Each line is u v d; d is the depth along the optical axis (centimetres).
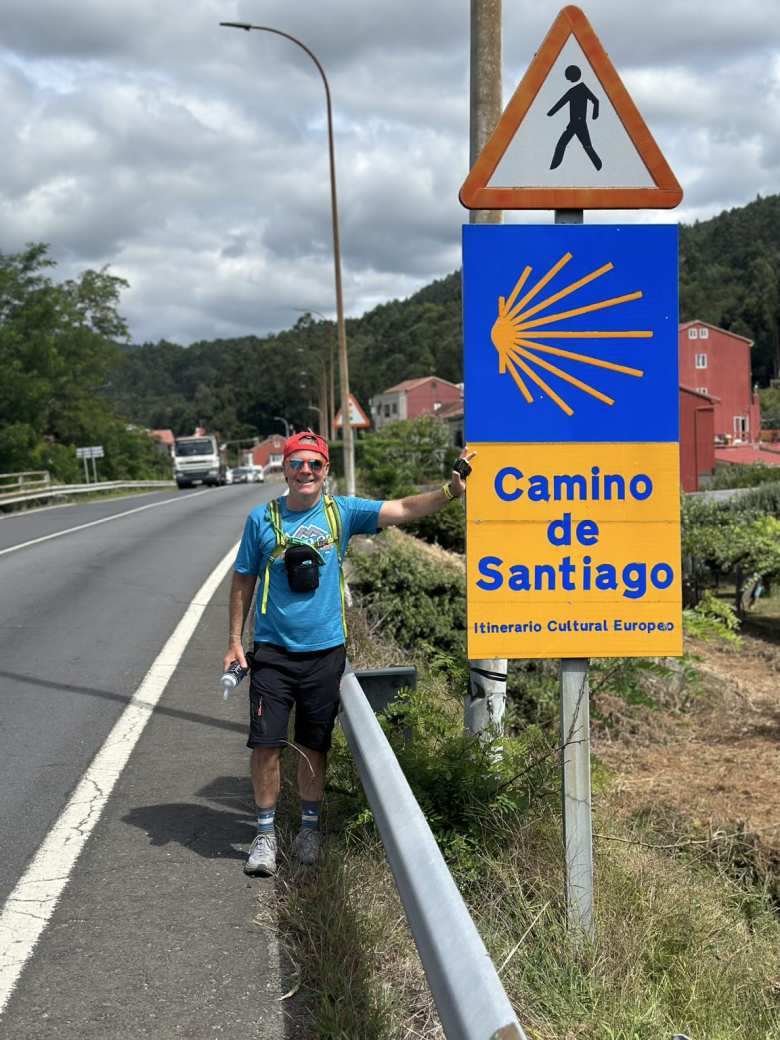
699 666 1029
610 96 390
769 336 11775
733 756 762
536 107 390
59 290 6025
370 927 355
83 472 6638
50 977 338
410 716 509
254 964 346
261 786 420
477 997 210
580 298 392
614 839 496
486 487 395
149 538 1952
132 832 468
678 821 611
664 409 394
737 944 443
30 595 1227
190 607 1131
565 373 394
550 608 397
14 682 779
